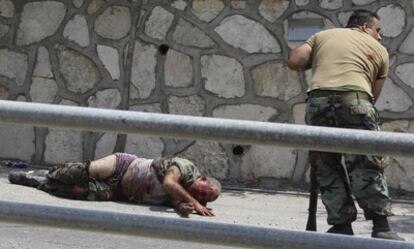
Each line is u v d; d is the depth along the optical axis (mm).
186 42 20391
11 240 11375
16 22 21500
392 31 19062
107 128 5723
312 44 11898
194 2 20375
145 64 20641
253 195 18172
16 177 15617
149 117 5680
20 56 21438
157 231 5742
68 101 21141
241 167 19766
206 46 20266
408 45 18984
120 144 20531
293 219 14758
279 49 19812
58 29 21234
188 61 20375
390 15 19109
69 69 21141
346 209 10836
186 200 14375
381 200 10773
